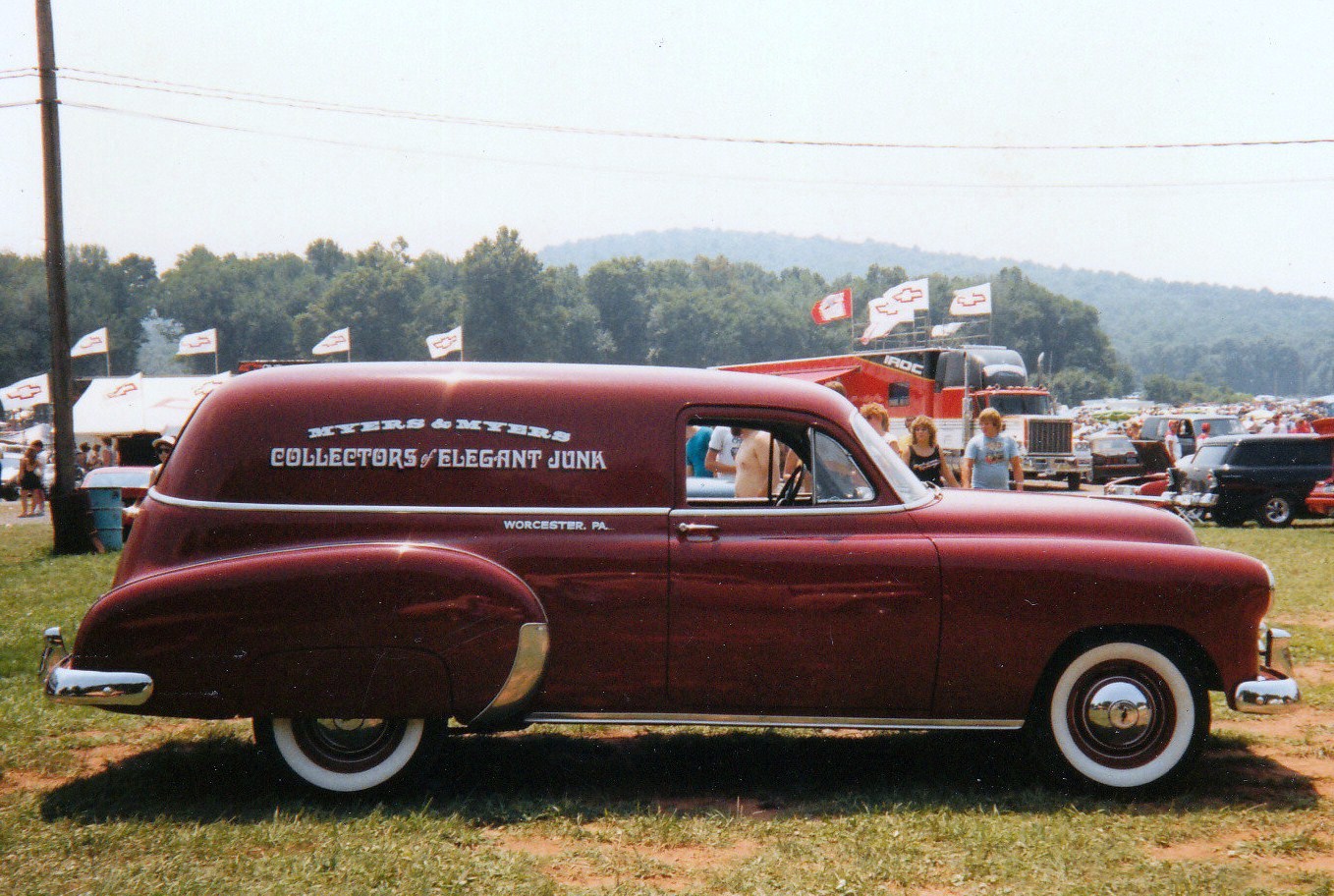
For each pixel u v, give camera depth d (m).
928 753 5.78
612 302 168.25
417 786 5.05
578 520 4.87
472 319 139.38
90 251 165.62
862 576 4.87
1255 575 4.99
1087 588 4.90
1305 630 8.80
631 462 4.95
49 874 4.00
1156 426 35.19
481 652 4.70
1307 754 5.67
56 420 16.77
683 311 173.62
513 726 4.97
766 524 4.95
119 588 4.75
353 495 4.85
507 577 4.75
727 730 6.20
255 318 165.62
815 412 5.14
